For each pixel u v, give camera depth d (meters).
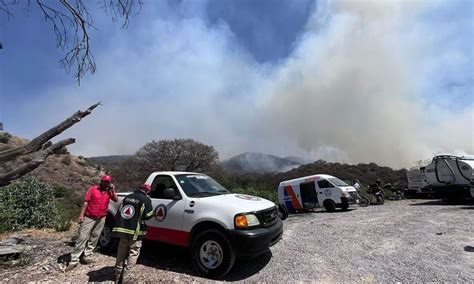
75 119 4.18
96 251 7.07
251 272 5.72
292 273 5.59
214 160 33.88
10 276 5.48
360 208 16.98
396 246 7.31
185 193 6.34
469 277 5.11
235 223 5.43
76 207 18.69
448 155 17.23
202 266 5.55
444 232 8.66
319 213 15.78
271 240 5.77
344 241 8.01
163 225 6.27
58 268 5.91
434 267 5.67
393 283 5.00
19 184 10.94
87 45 6.20
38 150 4.26
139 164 32.84
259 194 20.98
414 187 22.28
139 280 5.36
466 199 17.39
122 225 5.23
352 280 5.19
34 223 10.30
